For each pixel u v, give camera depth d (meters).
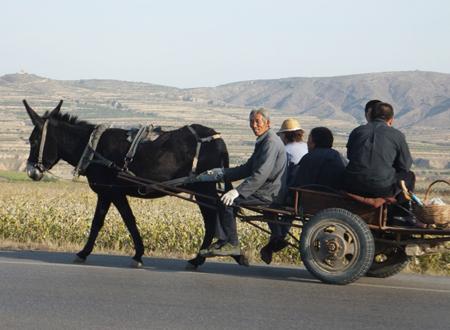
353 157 14.21
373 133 14.26
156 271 15.53
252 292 13.11
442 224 13.78
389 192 14.15
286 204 15.45
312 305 12.08
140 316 11.11
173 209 29.47
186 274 15.17
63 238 23.98
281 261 19.83
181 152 16.50
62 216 24.92
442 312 11.76
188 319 10.96
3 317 10.92
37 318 10.89
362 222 13.92
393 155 14.16
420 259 18.47
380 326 10.78
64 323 10.62
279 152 15.27
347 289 13.65
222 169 15.91
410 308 12.02
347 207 14.38
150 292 12.91
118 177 16.67
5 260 16.56
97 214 17.03
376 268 15.45
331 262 13.98
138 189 16.78
